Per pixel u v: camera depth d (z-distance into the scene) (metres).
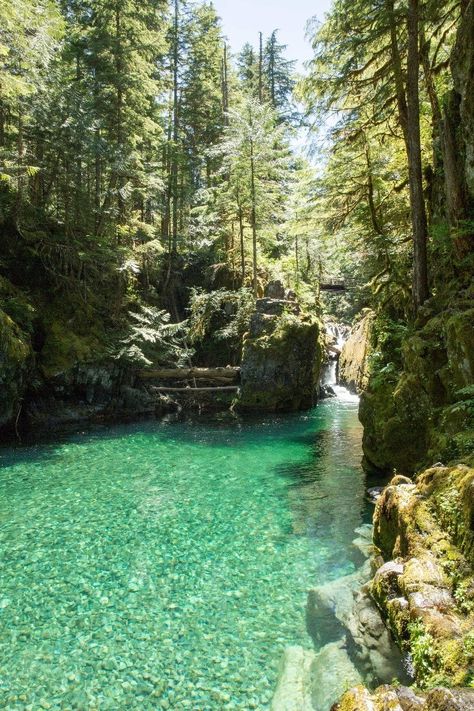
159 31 28.06
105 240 21.64
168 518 9.64
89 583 7.06
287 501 10.58
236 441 16.80
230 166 26.09
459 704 2.68
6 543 8.46
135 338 21.95
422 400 10.06
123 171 22.78
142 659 5.34
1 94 16.48
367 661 4.76
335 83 13.67
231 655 5.38
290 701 4.47
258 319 22.78
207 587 6.89
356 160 16.05
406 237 15.17
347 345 26.12
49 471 13.05
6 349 16.08
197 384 24.20
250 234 28.38
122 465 13.69
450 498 5.49
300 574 7.24
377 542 7.27
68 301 21.38
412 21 11.26
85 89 23.98
